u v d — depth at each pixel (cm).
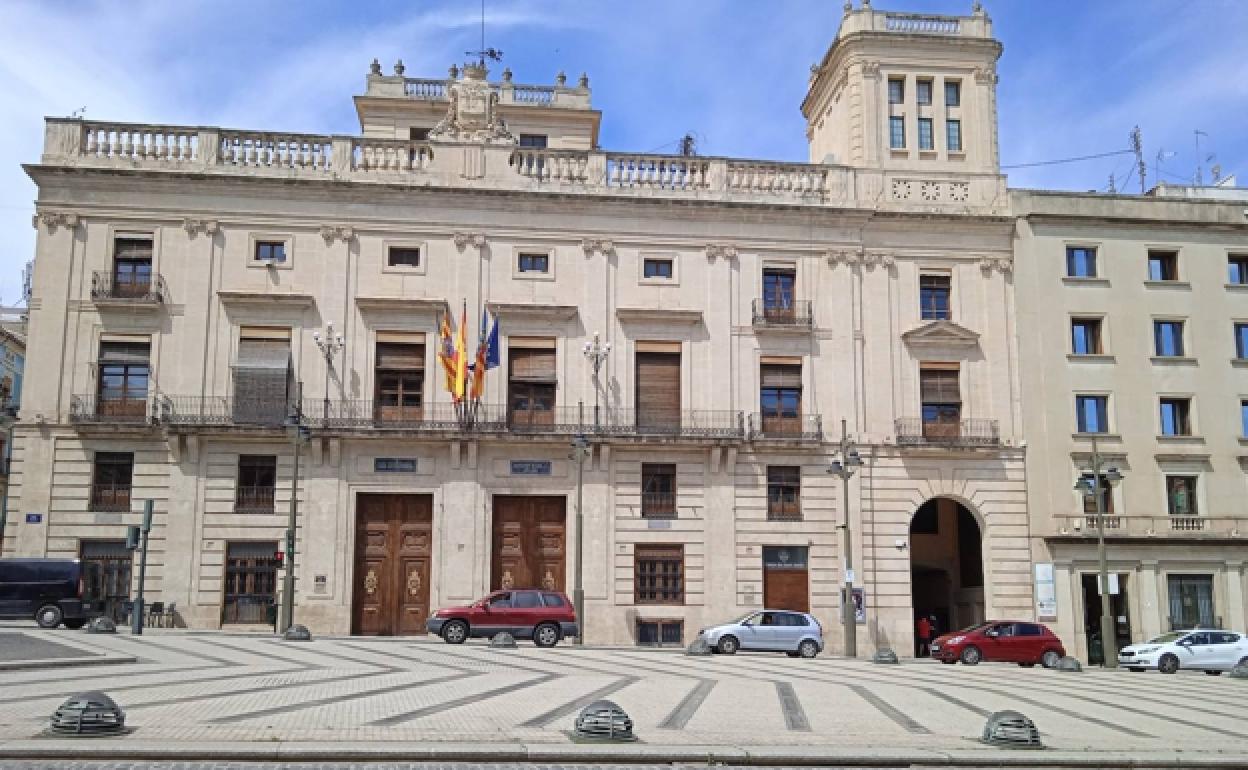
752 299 4134
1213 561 4150
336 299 3912
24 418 3697
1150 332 4312
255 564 3744
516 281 4025
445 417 3897
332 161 3988
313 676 1984
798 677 2339
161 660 2177
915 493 4084
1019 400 4191
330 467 3800
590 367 4000
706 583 3912
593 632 3819
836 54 4538
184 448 3734
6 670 1895
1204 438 4262
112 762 1210
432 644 2911
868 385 4134
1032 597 4056
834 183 4244
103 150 3894
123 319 3803
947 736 1543
